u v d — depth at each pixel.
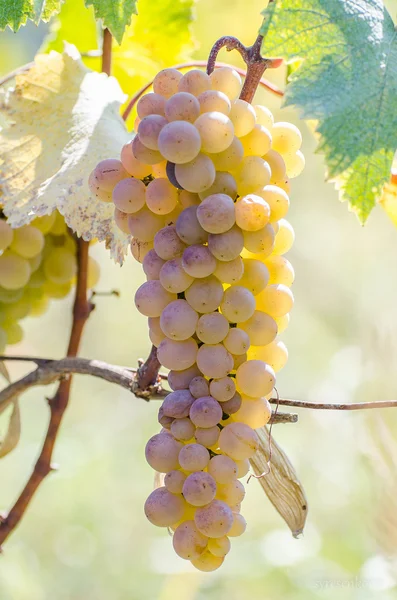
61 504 2.16
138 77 0.99
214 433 0.69
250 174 0.70
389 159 0.70
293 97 0.70
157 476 0.76
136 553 2.07
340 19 0.71
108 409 2.54
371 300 2.48
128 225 0.72
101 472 2.27
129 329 2.82
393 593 1.35
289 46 0.70
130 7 0.78
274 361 0.72
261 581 1.71
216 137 0.68
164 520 0.69
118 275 2.81
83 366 0.83
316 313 2.64
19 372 2.53
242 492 0.70
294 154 0.73
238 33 1.37
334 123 0.69
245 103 0.70
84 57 0.97
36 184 0.79
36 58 0.82
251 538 1.88
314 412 2.07
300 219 2.69
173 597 1.71
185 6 0.96
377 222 2.63
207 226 0.68
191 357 0.70
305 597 1.65
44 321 2.86
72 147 0.80
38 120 0.81
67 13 0.97
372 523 1.31
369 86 0.70
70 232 0.90
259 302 0.72
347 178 0.70
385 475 1.23
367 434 1.27
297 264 2.70
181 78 0.70
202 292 0.69
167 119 0.68
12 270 0.86
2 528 0.90
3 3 0.78
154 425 2.43
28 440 2.36
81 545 2.10
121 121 0.83
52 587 1.99
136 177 0.71
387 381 1.32
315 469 1.95
